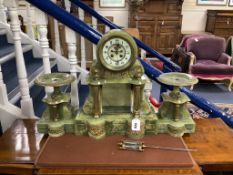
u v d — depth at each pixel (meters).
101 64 0.97
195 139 1.03
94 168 0.84
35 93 1.68
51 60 2.37
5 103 1.30
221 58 4.16
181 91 1.20
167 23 5.53
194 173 0.82
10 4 1.17
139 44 2.16
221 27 5.70
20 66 1.25
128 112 1.03
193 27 6.21
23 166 0.88
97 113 0.99
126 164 0.84
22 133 1.09
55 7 1.05
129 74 1.00
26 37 2.32
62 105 1.03
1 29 2.22
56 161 0.85
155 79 1.17
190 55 3.92
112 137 1.00
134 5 5.34
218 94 3.80
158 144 0.96
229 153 0.94
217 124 1.17
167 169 0.84
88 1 5.26
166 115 1.05
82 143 0.96
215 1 6.01
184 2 5.98
